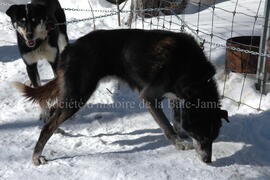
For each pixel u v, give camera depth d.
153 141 3.32
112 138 3.41
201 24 6.17
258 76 3.95
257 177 2.68
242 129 3.42
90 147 3.24
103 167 2.84
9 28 6.96
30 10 3.77
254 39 4.58
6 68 5.14
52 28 3.96
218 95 3.04
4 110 3.98
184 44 3.04
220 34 5.57
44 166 2.90
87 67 3.02
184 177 2.69
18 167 2.90
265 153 3.03
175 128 3.38
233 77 4.23
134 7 6.82
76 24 7.07
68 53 3.06
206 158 2.83
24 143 3.29
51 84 3.11
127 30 3.20
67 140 3.37
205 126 2.81
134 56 3.06
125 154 3.06
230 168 2.81
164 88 3.02
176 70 2.97
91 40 3.09
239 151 3.08
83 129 3.61
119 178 2.69
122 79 3.24
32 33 3.71
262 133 3.31
